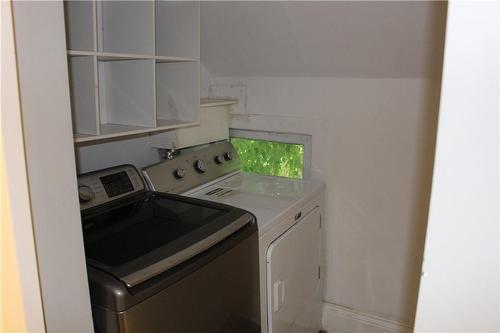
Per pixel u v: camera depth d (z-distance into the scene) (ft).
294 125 8.02
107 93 6.34
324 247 8.19
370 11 6.08
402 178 7.29
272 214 5.94
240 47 7.64
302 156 8.15
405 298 7.64
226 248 4.57
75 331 3.10
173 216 5.25
